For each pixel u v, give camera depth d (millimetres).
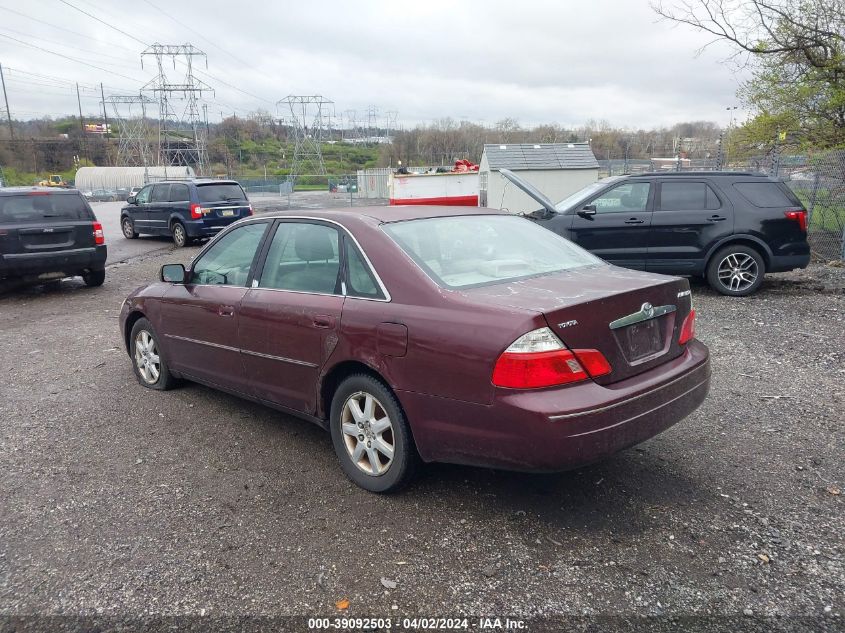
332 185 54531
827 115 14195
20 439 4520
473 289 3287
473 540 3113
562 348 2887
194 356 4848
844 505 3346
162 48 72062
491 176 23844
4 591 2807
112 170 65500
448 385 3074
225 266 4605
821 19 13422
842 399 4844
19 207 10141
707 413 4660
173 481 3822
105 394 5457
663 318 3432
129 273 12938
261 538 3178
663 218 8852
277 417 4844
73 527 3320
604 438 2898
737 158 16297
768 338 6605
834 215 11742
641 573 2824
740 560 2898
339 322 3564
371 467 3586
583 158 24656
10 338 7711
